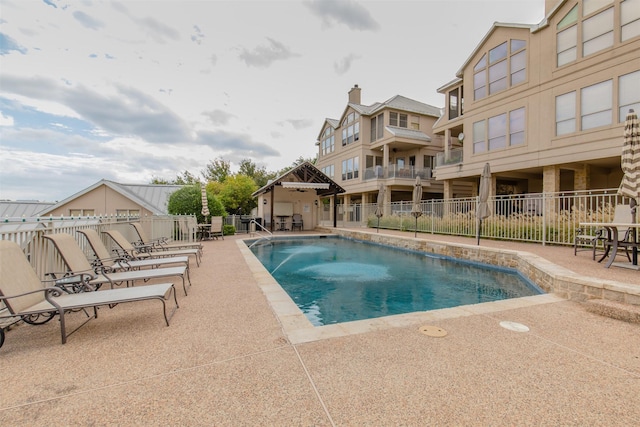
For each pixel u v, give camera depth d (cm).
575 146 1106
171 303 416
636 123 553
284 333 309
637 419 182
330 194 2152
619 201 833
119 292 339
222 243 1298
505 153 1361
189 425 176
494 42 1398
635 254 527
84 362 252
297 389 212
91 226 614
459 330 316
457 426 175
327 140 2911
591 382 221
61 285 396
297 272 795
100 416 184
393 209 1839
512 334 306
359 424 177
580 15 1080
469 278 714
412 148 2292
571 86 1116
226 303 415
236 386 216
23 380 225
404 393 207
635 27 955
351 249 1270
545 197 955
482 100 1467
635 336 303
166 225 1241
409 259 1002
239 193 2728
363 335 303
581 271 509
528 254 707
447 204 1346
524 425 176
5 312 328
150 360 255
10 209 1814
